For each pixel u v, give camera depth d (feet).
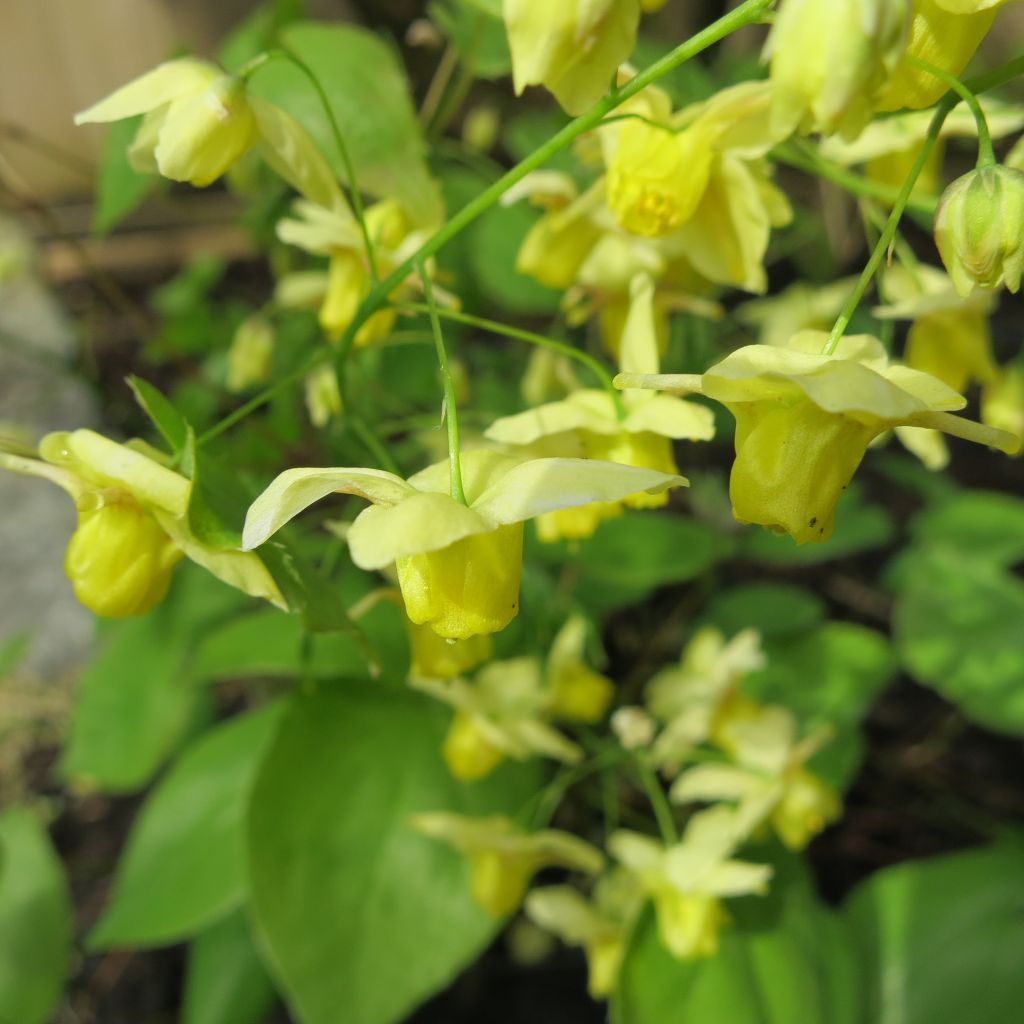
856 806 0.81
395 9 0.68
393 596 0.43
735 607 0.74
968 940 0.62
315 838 0.55
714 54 0.73
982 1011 0.60
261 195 0.76
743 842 0.61
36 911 0.69
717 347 0.74
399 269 0.39
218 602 0.72
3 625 0.99
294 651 0.57
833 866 0.78
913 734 0.84
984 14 0.32
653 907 0.55
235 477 0.39
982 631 0.72
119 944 0.61
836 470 0.31
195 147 0.38
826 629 0.72
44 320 1.08
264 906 0.54
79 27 1.27
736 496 0.32
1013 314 1.10
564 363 0.58
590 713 0.57
